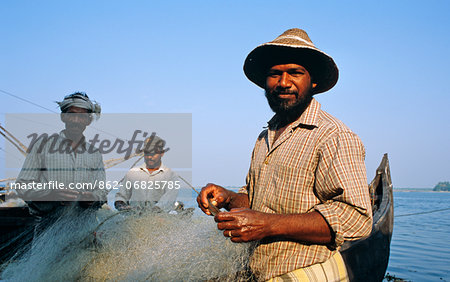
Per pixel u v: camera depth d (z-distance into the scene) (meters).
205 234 2.26
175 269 2.05
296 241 2.04
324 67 2.43
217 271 2.08
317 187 1.99
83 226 2.94
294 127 2.18
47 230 2.87
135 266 2.14
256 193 2.32
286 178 2.10
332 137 1.96
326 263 2.04
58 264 2.30
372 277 3.00
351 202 1.85
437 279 6.90
